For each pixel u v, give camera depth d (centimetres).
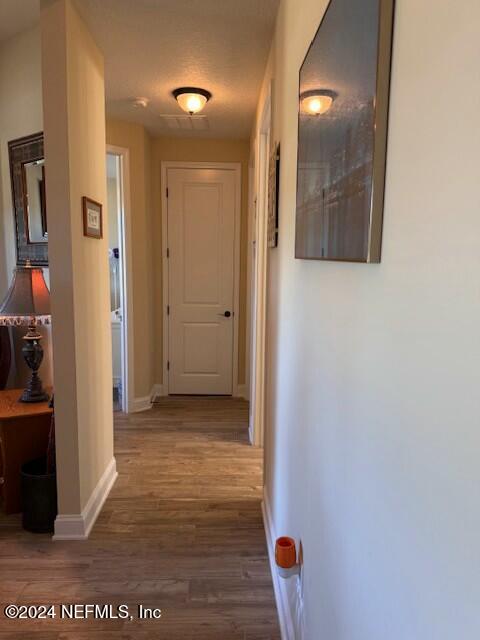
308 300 129
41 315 233
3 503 244
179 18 212
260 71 270
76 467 214
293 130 158
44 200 258
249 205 422
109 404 270
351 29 81
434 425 53
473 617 44
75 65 203
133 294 399
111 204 485
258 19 211
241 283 448
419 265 57
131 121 375
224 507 249
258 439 333
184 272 445
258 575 196
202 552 210
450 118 49
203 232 440
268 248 235
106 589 185
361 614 80
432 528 53
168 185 431
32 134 260
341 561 93
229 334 454
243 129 396
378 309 72
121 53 248
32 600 178
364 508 79
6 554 205
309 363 128
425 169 55
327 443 106
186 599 180
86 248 223
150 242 422
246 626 168
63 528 216
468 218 45
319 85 107
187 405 430
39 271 242
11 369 296
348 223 82
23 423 234
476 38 44
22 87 264
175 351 455
